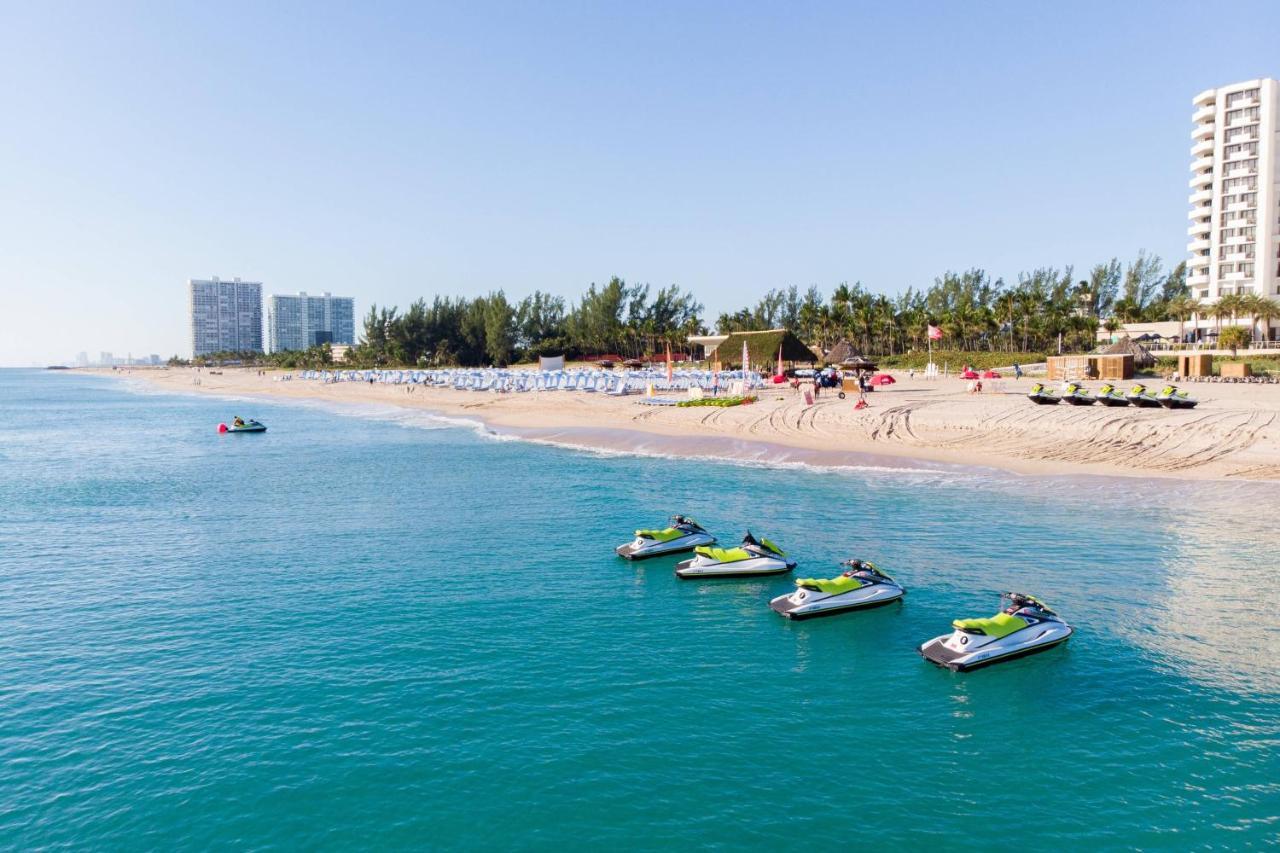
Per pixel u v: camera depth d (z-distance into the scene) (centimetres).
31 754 1498
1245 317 11125
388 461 5256
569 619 2192
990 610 2219
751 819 1268
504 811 1295
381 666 1872
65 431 8162
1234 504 3294
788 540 2950
